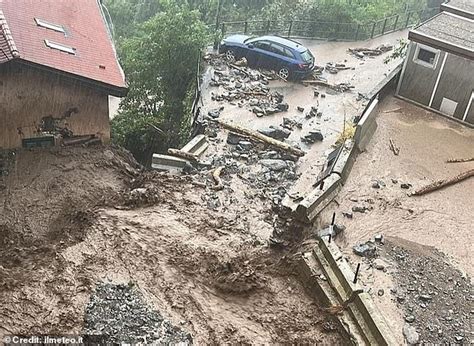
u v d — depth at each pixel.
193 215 17.44
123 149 21.44
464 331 13.05
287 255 15.34
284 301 14.30
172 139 23.92
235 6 37.91
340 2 32.12
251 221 17.27
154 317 13.77
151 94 26.33
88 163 19.77
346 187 17.47
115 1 42.22
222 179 19.00
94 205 17.91
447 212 16.97
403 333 12.86
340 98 24.73
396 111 22.38
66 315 13.70
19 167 19.00
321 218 16.03
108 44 21.53
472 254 15.45
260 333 13.51
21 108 18.91
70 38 20.48
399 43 31.22
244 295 14.54
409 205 17.06
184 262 15.53
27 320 13.56
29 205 17.72
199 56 26.14
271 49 25.91
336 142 20.80
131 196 18.00
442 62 21.48
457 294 14.06
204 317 13.91
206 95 23.94
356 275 13.53
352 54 29.78
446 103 22.08
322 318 13.66
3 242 16.33
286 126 22.03
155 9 40.91
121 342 12.98
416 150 19.84
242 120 22.33
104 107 20.14
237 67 26.33
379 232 15.84
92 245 16.08
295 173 19.44
